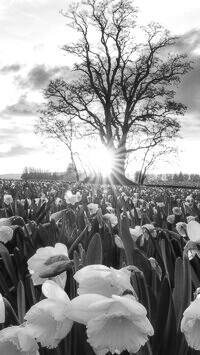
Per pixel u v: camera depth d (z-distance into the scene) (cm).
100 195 1130
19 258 296
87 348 162
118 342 121
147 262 243
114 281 130
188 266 190
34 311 130
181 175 7238
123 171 4919
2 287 259
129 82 5069
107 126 4941
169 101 4841
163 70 4775
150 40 4672
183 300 184
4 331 128
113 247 337
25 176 6500
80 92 4812
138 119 4991
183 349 175
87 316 122
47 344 126
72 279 197
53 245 342
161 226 497
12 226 297
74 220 476
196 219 492
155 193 1527
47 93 4741
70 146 4481
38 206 598
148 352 157
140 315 120
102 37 4706
